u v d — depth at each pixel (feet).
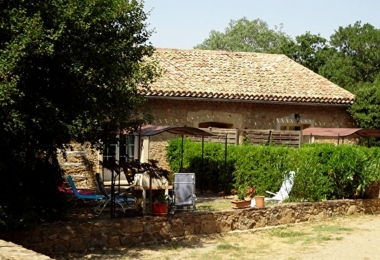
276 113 67.92
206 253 34.94
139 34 37.58
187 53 76.89
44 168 34.83
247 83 69.36
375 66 137.69
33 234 33.14
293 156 49.34
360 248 37.27
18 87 30.86
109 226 35.91
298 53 126.21
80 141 35.70
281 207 45.27
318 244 38.45
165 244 37.22
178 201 41.22
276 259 33.76
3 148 30.83
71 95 33.01
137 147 61.26
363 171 50.78
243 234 41.45
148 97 59.88
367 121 69.31
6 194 31.53
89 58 33.24
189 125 63.52
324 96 68.95
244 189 51.19
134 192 40.42
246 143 60.59
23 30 28.94
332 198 50.47
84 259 32.45
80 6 31.71
